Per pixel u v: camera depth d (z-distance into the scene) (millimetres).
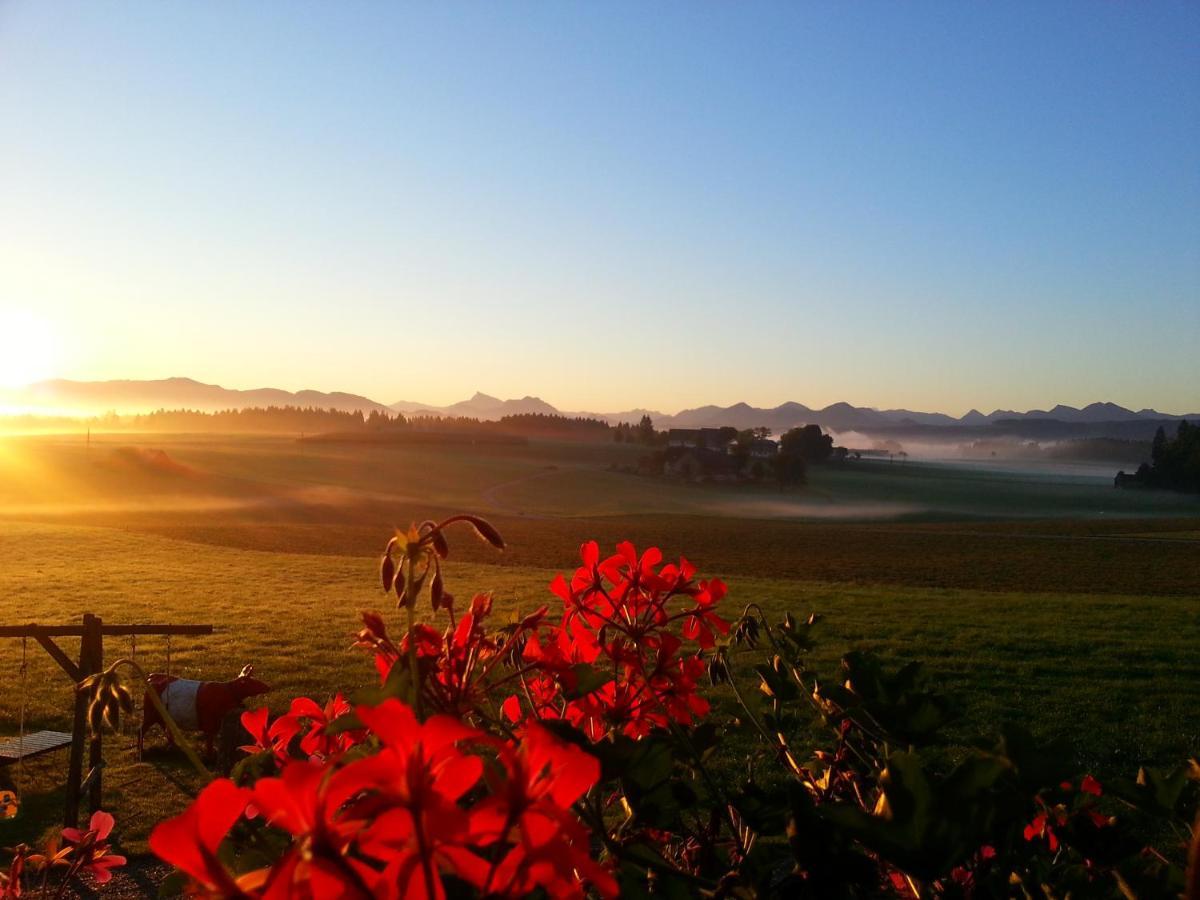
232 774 1349
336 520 78812
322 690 14055
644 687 1680
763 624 2207
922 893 1333
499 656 1419
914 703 1427
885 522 129625
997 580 47156
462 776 761
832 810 1086
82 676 7480
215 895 701
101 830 2955
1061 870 1593
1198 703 13547
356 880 694
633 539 70062
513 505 122062
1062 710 13047
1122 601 27062
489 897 741
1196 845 790
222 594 26234
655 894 1294
